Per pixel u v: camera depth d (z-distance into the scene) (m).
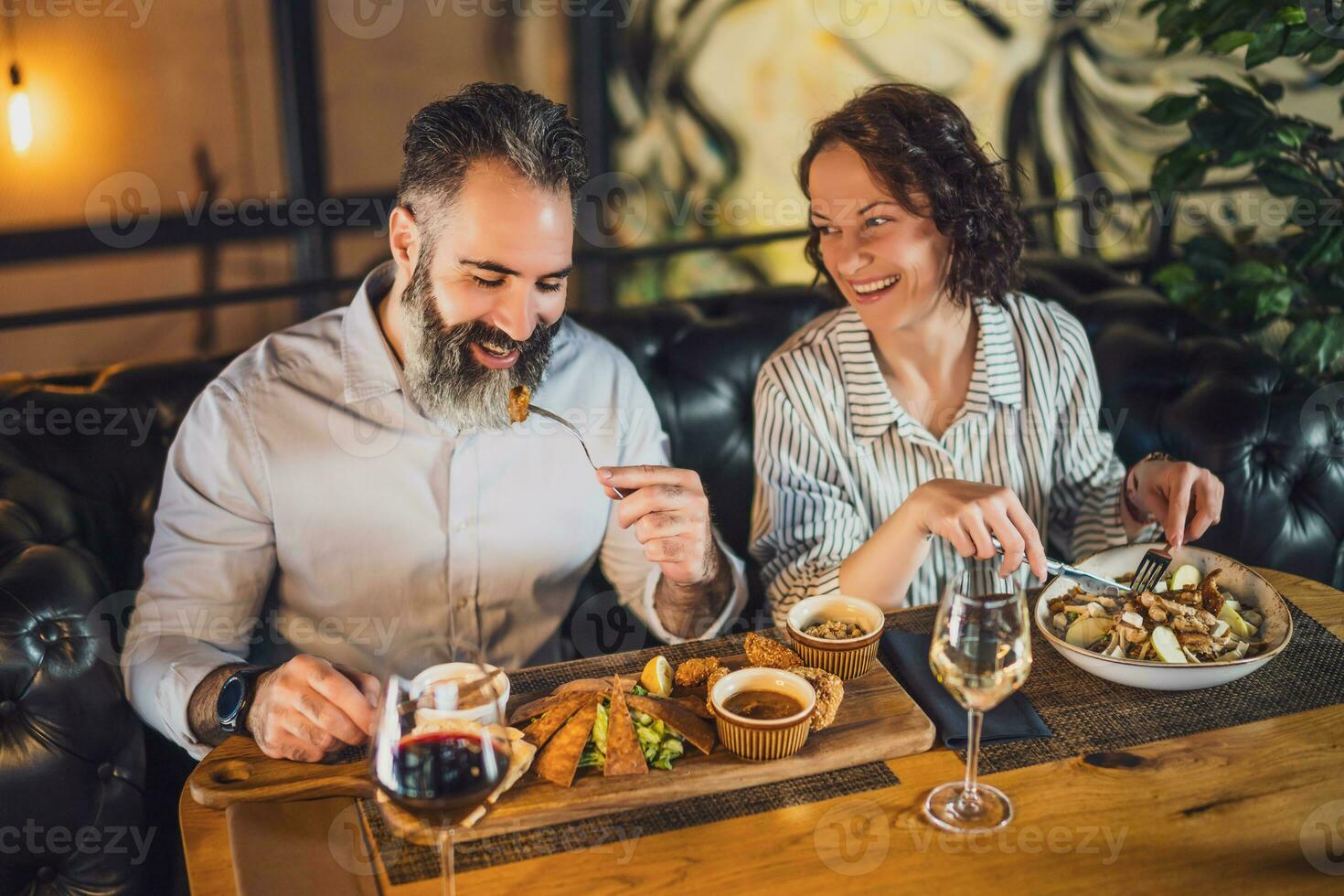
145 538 1.82
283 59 2.63
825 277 2.02
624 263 2.92
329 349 1.72
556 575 1.80
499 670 1.19
